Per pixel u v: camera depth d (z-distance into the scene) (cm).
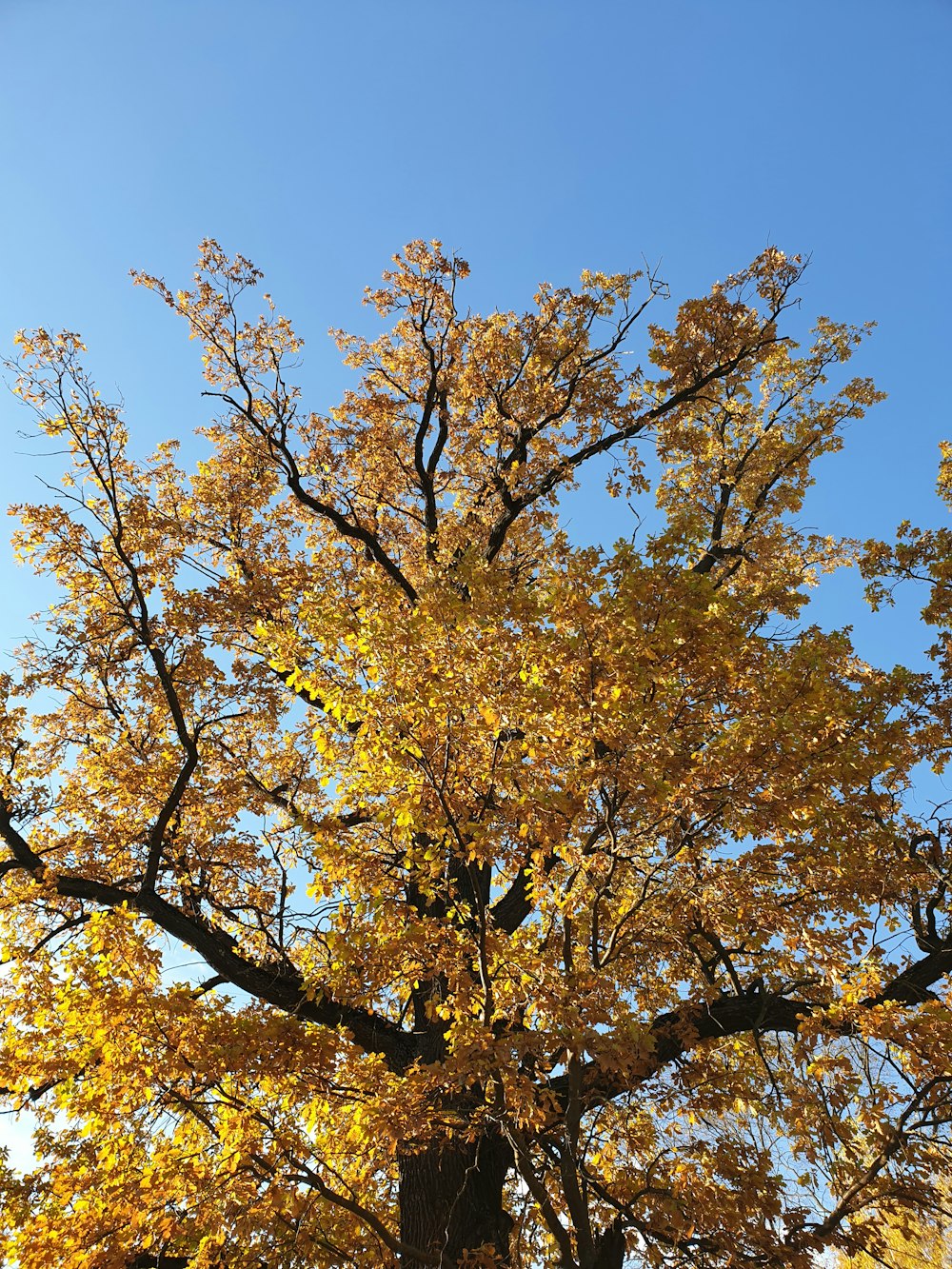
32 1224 545
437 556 1029
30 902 865
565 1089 699
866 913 595
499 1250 661
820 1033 569
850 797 616
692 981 748
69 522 944
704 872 586
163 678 889
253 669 975
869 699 623
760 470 1325
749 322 1213
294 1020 554
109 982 534
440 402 1284
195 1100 552
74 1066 560
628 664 530
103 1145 589
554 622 563
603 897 602
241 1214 510
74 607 1004
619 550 569
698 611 552
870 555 766
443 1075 495
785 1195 579
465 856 576
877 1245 546
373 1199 731
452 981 558
